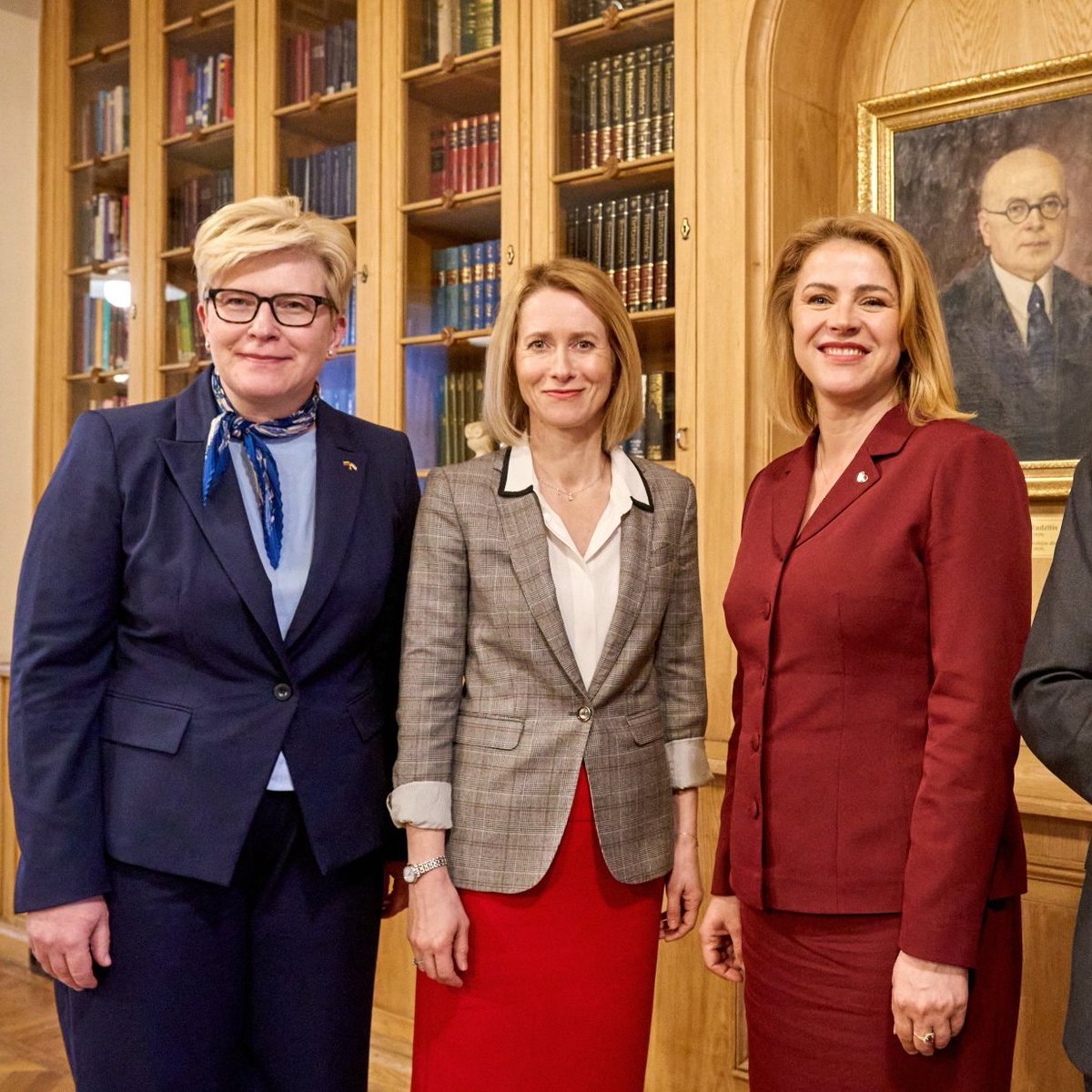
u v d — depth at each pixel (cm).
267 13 377
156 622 168
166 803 164
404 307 345
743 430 275
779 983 165
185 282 402
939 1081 153
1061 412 264
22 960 409
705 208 282
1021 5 271
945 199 279
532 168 315
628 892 179
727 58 278
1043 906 217
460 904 175
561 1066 176
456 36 334
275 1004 172
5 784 425
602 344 184
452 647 180
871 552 159
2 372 443
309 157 369
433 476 188
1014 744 150
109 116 429
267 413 178
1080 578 130
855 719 159
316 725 173
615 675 179
